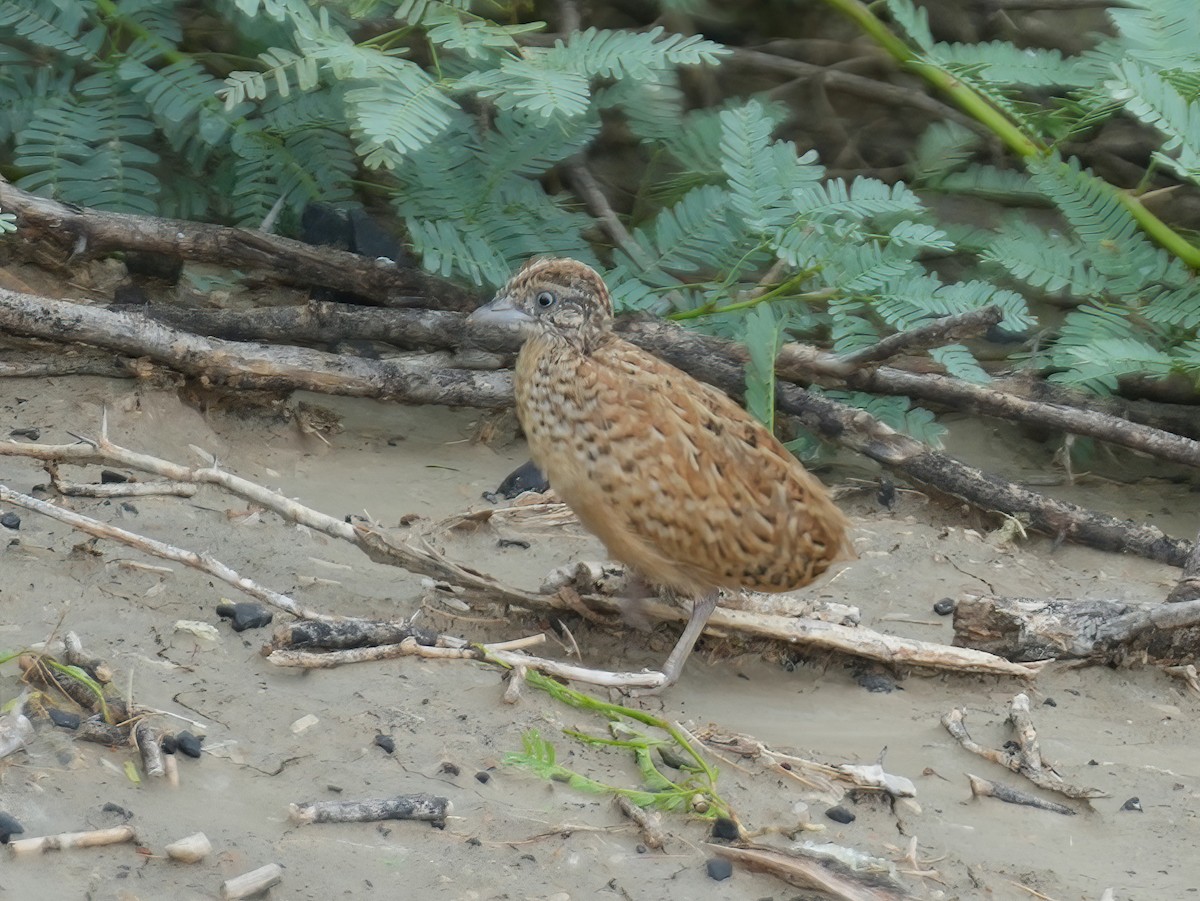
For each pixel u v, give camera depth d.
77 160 11.95
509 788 7.12
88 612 8.02
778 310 12.20
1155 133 15.22
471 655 8.16
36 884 5.95
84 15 11.95
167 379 11.05
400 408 12.12
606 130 14.33
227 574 8.24
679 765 7.52
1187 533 11.88
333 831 6.61
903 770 7.94
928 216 13.61
